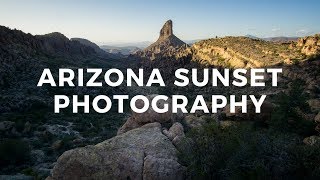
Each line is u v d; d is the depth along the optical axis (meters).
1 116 82.62
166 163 18.23
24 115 85.00
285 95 29.72
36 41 188.12
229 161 17.41
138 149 19.31
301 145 19.25
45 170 35.19
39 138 59.28
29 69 134.50
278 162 17.38
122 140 20.25
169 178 17.89
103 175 17.70
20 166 39.47
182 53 199.75
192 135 19.36
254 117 29.98
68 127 74.19
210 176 17.86
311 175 17.06
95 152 18.36
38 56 160.75
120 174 17.83
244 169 17.48
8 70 124.69
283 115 27.83
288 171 17.33
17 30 179.50
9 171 37.53
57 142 50.09
